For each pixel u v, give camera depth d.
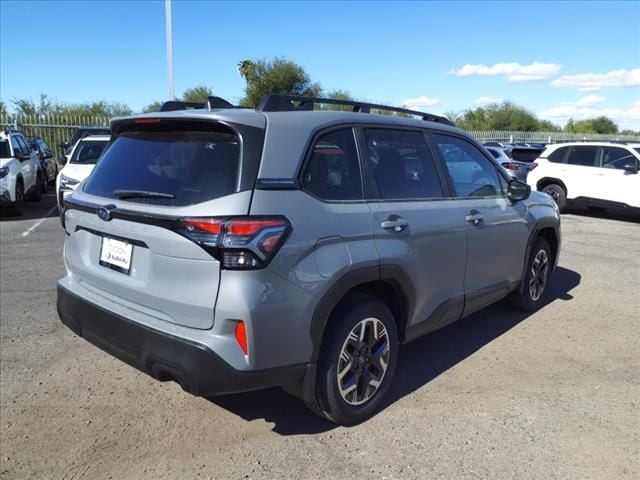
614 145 12.79
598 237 10.20
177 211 2.80
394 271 3.40
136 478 2.91
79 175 10.73
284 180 2.90
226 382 2.74
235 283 2.68
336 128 3.32
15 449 3.15
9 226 10.82
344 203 3.20
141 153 3.29
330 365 3.15
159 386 3.93
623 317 5.47
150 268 2.94
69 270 3.68
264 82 37.06
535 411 3.60
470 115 63.91
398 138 3.78
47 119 22.67
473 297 4.32
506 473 2.95
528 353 4.56
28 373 4.10
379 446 3.20
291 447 3.19
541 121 64.00
